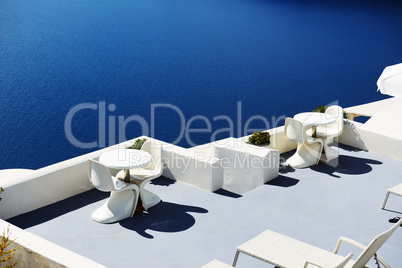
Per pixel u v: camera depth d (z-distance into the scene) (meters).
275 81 32.50
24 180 7.01
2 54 35.03
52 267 5.20
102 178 6.72
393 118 11.12
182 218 7.06
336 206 7.58
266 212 7.28
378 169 8.89
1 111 26.84
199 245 6.40
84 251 6.24
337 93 30.42
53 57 35.44
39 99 28.58
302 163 8.89
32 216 7.02
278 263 5.08
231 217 7.12
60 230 6.70
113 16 46.53
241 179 8.44
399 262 5.98
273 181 8.38
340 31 44.41
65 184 7.48
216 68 34.84
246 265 5.92
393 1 57.28
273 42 40.94
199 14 49.06
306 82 32.31
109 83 31.61
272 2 55.66
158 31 42.94
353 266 4.92
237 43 40.56
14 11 45.44
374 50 38.88
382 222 7.12
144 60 36.00
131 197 7.06
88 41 39.28
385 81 7.17
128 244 6.41
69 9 47.59
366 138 9.61
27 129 24.84
